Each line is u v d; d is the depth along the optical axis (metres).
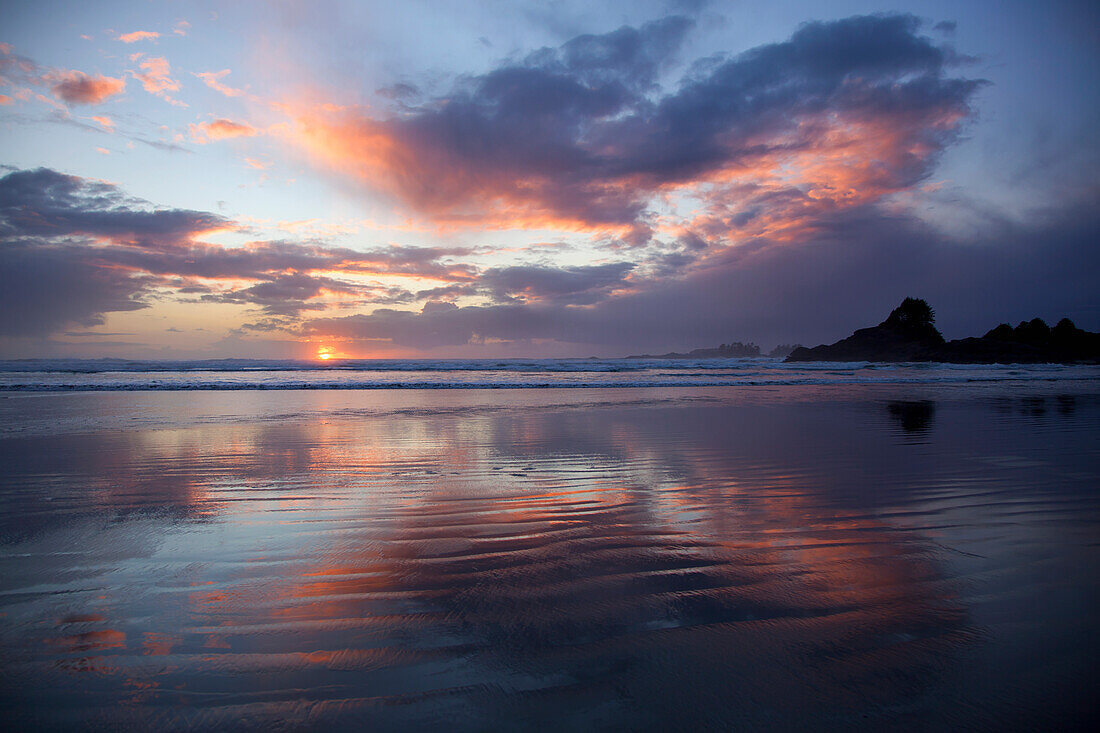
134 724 1.80
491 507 4.48
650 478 5.53
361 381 24.19
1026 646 2.26
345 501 4.66
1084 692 1.95
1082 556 3.30
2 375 28.31
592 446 7.48
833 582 2.94
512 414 11.55
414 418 10.82
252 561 3.27
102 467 6.10
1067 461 6.28
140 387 20.25
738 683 2.03
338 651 2.25
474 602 2.70
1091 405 12.97
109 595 2.78
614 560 3.29
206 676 2.07
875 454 6.81
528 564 3.23
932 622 2.47
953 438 8.06
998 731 1.76
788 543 3.59
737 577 3.01
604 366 43.69
